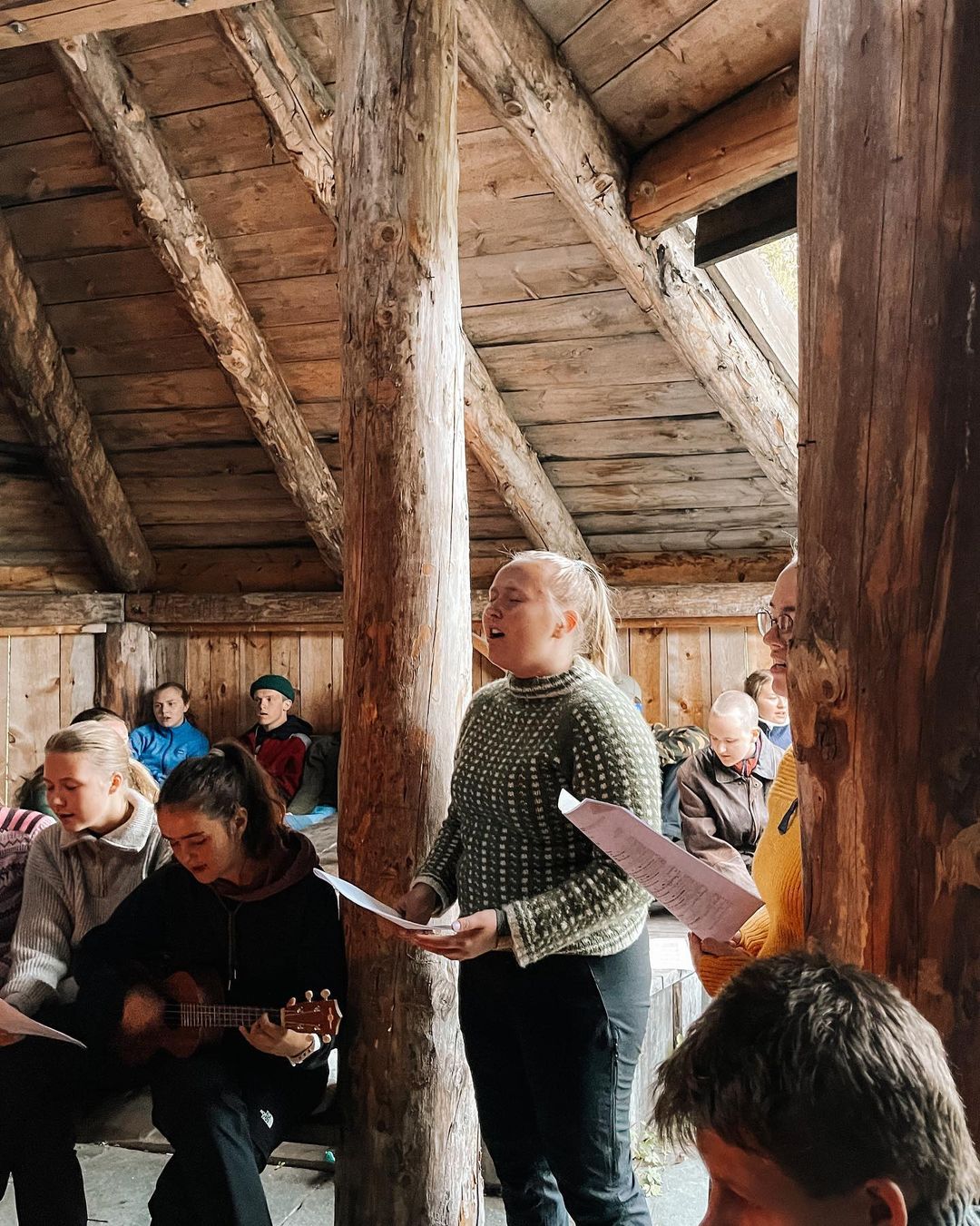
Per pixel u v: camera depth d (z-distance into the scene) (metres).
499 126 3.35
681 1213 2.55
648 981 1.83
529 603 1.77
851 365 1.21
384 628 2.21
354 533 2.26
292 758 5.53
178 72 3.59
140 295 4.43
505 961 1.78
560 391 4.32
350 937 2.23
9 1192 2.64
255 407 4.55
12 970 2.30
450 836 2.04
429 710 2.22
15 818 2.63
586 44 3.05
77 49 3.44
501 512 5.06
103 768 2.36
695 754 3.51
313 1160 2.74
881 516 1.18
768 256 4.59
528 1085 1.86
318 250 4.02
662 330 3.77
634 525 5.06
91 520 5.50
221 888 2.14
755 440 4.13
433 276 2.24
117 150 3.73
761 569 5.10
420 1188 2.20
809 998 0.72
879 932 1.19
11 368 4.67
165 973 2.17
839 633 1.21
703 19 2.83
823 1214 0.68
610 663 1.89
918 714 1.16
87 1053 2.16
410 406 2.22
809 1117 0.67
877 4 1.19
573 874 1.75
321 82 3.54
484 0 2.83
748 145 2.94
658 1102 0.76
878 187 1.18
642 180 3.30
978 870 1.13
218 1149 1.93
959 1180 0.70
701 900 1.37
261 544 5.77
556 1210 1.92
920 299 1.16
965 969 1.14
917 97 1.16
